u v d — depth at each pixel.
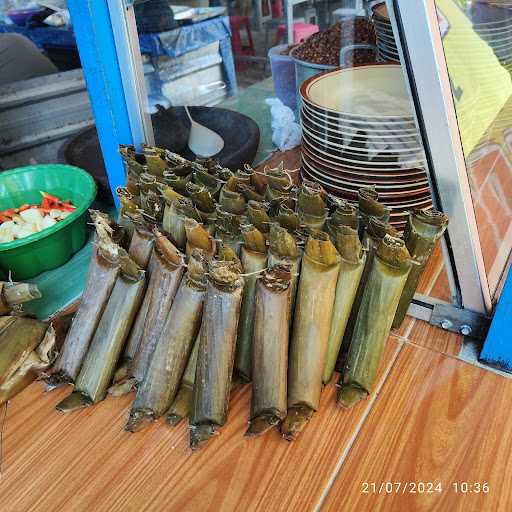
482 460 0.56
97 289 0.68
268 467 0.57
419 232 0.62
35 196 1.10
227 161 0.89
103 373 0.67
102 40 0.79
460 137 0.57
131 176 0.83
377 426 0.61
